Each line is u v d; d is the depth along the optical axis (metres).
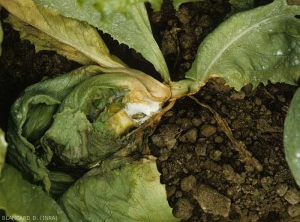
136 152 0.35
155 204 0.34
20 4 0.33
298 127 0.33
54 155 0.36
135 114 0.35
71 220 0.35
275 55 0.35
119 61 0.36
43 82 0.35
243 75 0.35
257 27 0.35
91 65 0.35
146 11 0.35
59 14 0.34
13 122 0.34
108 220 0.35
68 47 0.36
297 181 0.33
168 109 0.36
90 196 0.35
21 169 0.35
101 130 0.34
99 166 0.35
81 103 0.34
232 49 0.35
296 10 0.34
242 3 0.36
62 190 0.36
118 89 0.34
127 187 0.34
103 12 0.34
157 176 0.34
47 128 0.35
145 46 0.35
